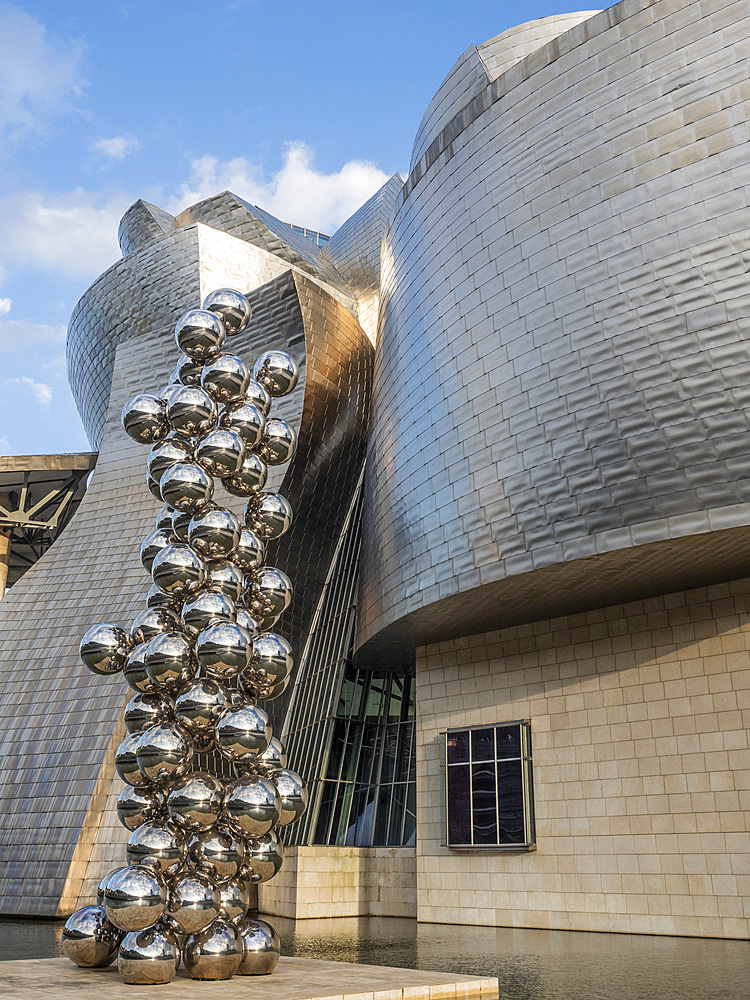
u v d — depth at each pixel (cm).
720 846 1655
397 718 2720
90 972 927
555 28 2583
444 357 2053
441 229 2134
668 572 1703
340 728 2636
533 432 1770
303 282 2948
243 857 938
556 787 1923
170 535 1127
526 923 1894
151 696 1014
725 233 1551
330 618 2892
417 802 2191
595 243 1720
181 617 1037
